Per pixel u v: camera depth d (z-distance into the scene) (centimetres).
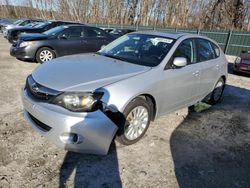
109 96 260
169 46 356
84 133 249
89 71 288
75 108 247
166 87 329
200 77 407
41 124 273
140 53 358
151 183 250
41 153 283
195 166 285
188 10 2870
